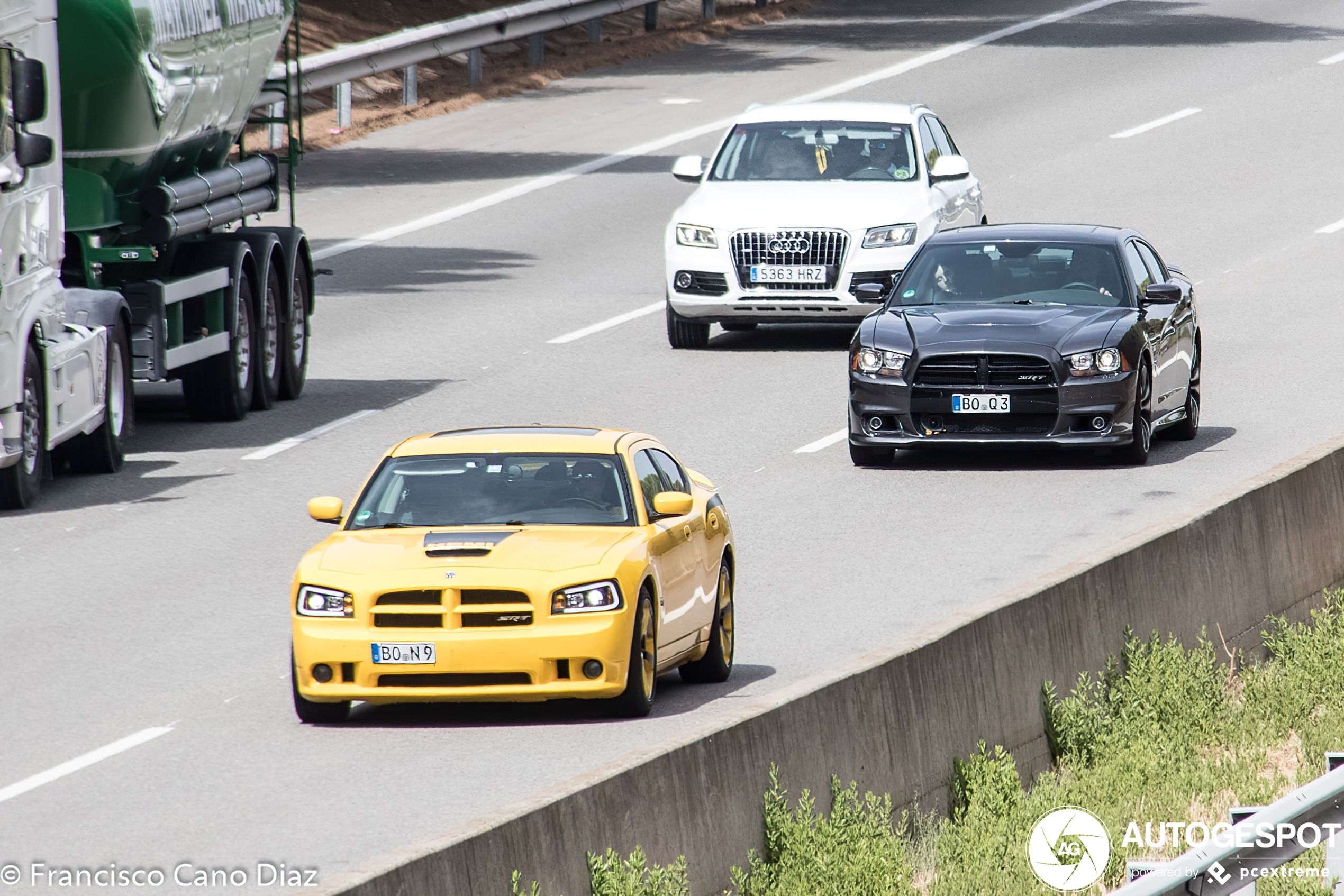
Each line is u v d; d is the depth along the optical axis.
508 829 31.14
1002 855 38.56
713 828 35.16
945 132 96.81
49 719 43.50
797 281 86.50
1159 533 50.75
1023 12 176.50
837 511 62.59
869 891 35.84
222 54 77.00
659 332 92.75
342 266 107.31
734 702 44.12
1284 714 49.62
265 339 79.62
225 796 37.97
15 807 37.62
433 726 42.75
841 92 146.75
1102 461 68.56
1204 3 179.50
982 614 43.62
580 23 170.00
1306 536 57.06
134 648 49.16
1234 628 53.34
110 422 69.38
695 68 156.50
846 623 50.69
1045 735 45.22
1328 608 57.62
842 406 78.12
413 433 74.62
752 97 146.25
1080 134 134.62
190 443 74.31
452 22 143.12
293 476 68.69
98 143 69.88
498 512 44.31
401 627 41.34
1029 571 55.00
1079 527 59.75
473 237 113.44
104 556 58.41
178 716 43.66
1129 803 42.75
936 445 66.81
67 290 69.56
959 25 171.00
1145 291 68.75
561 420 76.00
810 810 36.72
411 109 143.50
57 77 65.75
